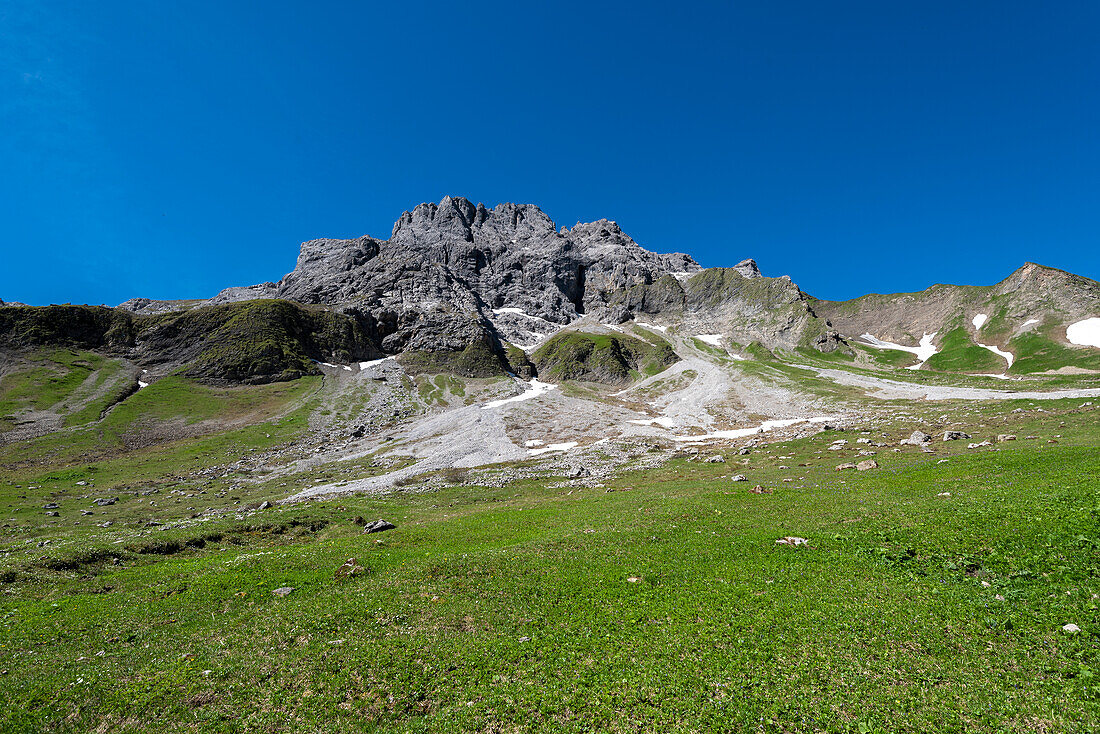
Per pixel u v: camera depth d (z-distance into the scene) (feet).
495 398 574.56
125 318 599.16
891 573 77.05
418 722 52.70
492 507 183.42
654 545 104.99
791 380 527.40
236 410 467.52
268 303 640.58
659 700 52.47
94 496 248.93
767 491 146.41
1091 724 41.42
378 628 75.97
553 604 80.33
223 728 53.78
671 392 578.25
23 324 520.83
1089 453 126.11
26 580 104.83
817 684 52.13
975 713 45.06
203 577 105.19
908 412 323.16
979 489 112.16
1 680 63.67
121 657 70.74
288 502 229.25
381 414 487.20
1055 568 68.33
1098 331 603.26
